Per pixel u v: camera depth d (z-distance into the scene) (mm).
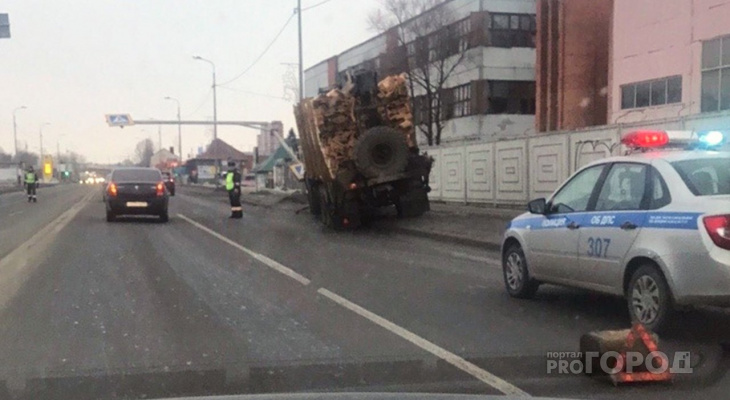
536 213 9070
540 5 34812
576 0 33031
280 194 41938
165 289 10414
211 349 7016
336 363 6496
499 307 9023
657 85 24891
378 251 15398
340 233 19797
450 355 6727
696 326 7738
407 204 20641
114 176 23750
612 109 26953
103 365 6469
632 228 7402
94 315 8602
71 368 6379
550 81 34156
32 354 6852
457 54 38938
